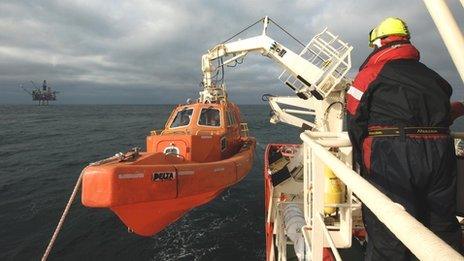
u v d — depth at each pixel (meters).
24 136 33.44
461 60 1.03
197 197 6.58
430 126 1.76
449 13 1.09
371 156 1.86
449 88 1.92
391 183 1.76
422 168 1.70
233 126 10.19
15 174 16.09
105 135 34.66
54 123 52.88
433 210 1.79
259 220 10.12
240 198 12.11
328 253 3.00
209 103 9.52
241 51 9.80
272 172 7.26
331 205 2.75
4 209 11.12
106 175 5.12
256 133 34.06
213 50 10.40
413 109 1.77
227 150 9.18
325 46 7.32
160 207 5.99
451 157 1.77
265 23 9.17
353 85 2.04
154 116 78.50
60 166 18.09
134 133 36.94
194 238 9.00
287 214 4.85
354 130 1.98
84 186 5.20
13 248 8.47
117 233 9.36
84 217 10.45
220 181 7.03
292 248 4.62
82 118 68.50
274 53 8.76
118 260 8.00
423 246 0.71
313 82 7.79
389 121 1.82
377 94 1.87
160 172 5.77
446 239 1.77
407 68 1.85
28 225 9.87
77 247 8.59
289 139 28.98
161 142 7.79
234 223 9.92
